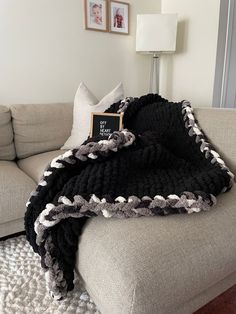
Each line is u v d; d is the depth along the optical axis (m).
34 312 0.87
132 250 0.59
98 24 2.04
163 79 2.52
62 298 0.77
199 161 0.97
